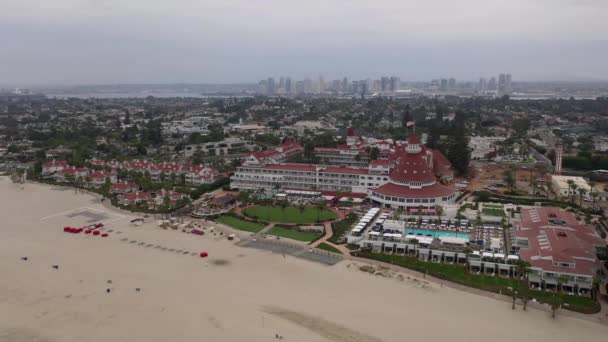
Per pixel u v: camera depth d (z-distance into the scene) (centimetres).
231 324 11700
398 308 12588
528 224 17512
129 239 18225
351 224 19675
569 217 18150
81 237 18450
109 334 11256
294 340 10962
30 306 12669
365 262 15900
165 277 14612
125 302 12900
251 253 16725
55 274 14775
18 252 16675
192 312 12344
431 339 11031
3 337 11150
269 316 12131
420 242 16538
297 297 13238
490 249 16038
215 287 13888
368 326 11631
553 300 12181
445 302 12950
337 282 14288
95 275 14712
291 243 17662
